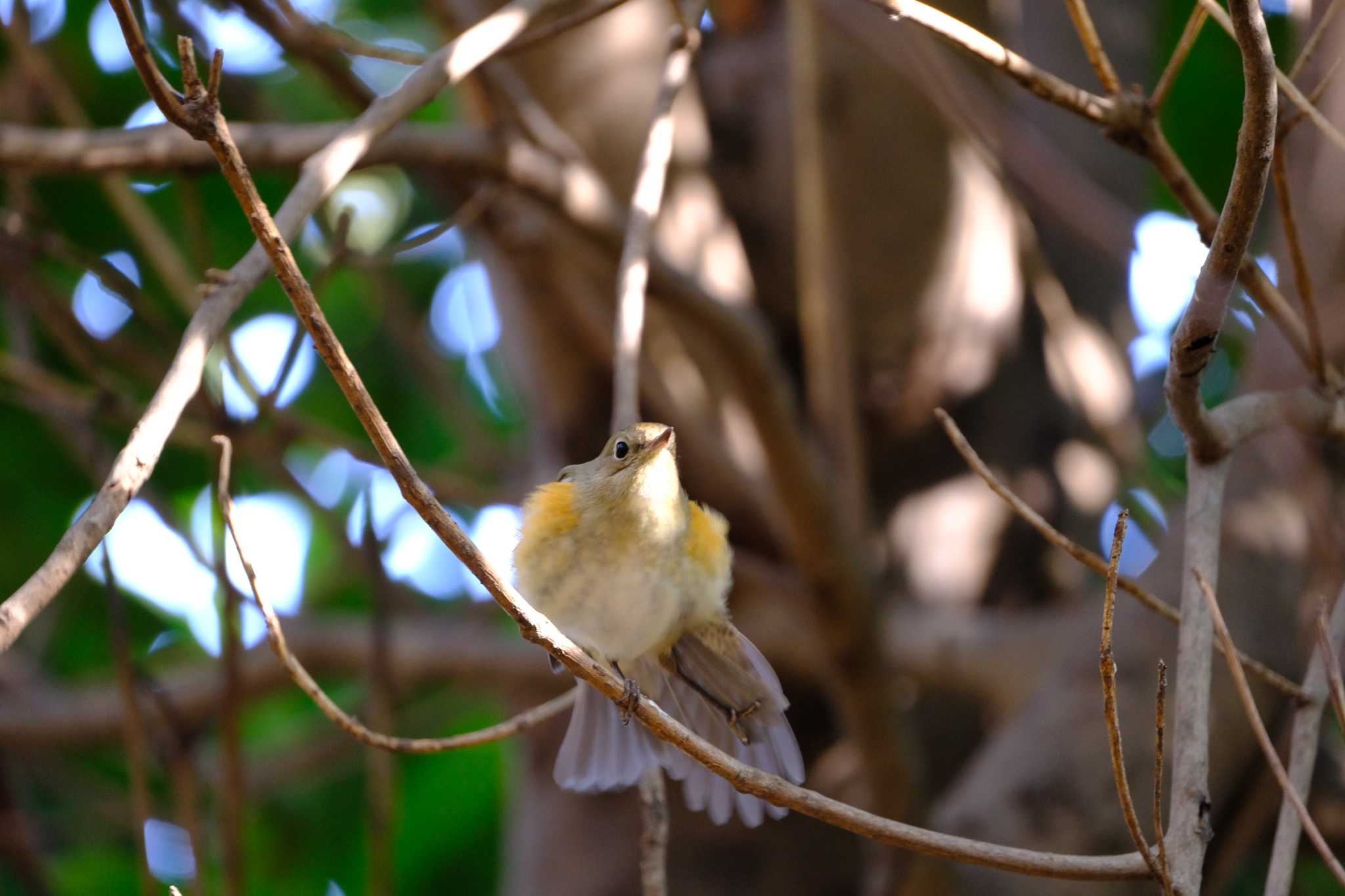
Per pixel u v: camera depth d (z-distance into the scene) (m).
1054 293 9.85
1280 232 7.39
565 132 10.86
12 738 11.44
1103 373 10.90
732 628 6.93
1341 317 7.02
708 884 10.91
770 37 12.77
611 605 6.89
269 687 11.77
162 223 13.23
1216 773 8.05
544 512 7.26
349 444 10.45
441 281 15.16
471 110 10.95
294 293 4.11
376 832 8.87
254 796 13.35
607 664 7.20
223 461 5.39
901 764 8.64
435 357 13.23
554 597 7.01
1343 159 6.84
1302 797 4.95
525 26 6.27
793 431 8.41
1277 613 8.36
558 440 11.33
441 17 9.66
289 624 11.88
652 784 6.65
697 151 11.22
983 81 10.62
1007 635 10.58
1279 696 8.22
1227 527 8.64
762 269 12.13
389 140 8.77
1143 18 13.45
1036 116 12.41
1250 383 7.45
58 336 10.54
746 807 6.62
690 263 10.92
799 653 10.82
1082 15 5.75
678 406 10.61
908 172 11.58
